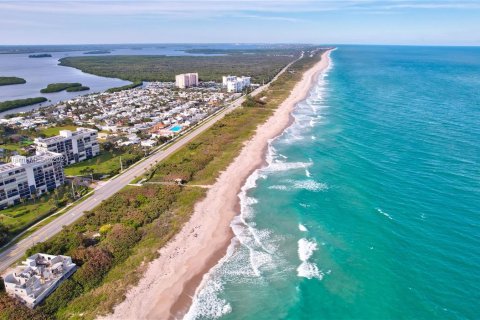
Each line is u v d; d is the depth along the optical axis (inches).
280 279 2832.2
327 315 2463.1
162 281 2837.1
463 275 2682.1
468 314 2359.7
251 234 3427.7
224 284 2810.0
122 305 2586.1
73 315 2491.4
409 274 2741.1
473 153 4849.9
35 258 2960.1
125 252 3171.8
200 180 4645.7
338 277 2790.4
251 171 4859.7
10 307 2454.5
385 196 3848.4
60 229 3545.8
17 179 4072.3
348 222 3469.5
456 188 3892.7
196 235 3432.6
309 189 4205.2
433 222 3314.5
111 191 4362.7
